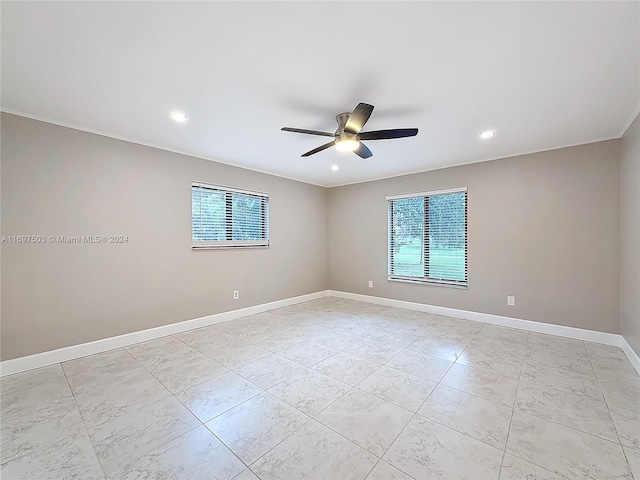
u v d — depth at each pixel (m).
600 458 1.50
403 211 4.76
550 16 1.40
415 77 1.94
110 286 3.01
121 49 1.65
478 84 2.02
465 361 2.67
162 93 2.15
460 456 1.52
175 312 3.52
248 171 4.35
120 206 3.08
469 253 4.00
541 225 3.46
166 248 3.45
